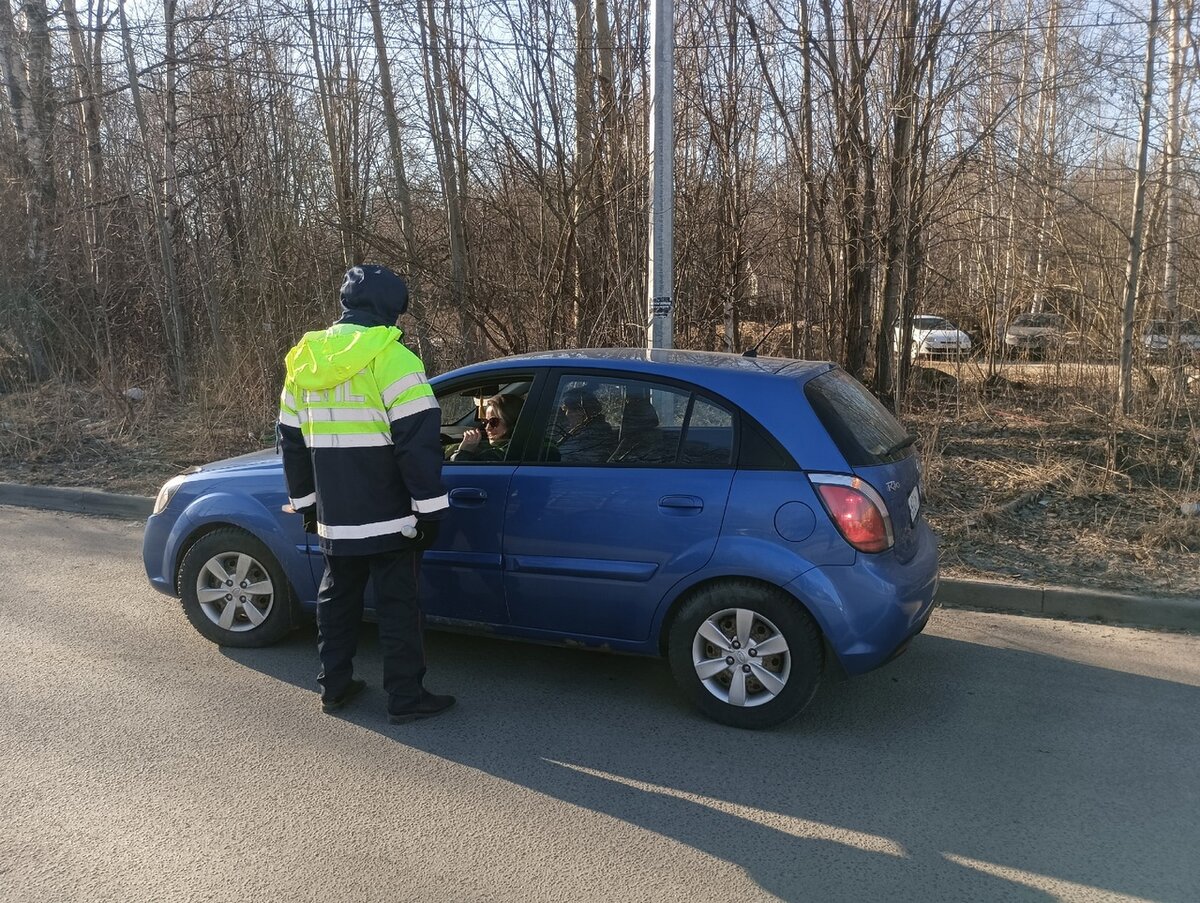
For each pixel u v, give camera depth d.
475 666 4.48
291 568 4.39
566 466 3.97
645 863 2.87
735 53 9.69
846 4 9.42
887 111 9.39
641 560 3.81
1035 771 3.49
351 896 2.67
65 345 11.90
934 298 11.59
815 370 4.11
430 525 3.63
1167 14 9.90
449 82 9.91
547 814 3.14
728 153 9.90
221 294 11.73
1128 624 5.16
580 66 9.30
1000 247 11.70
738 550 3.66
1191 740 3.75
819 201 9.91
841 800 3.26
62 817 3.06
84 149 14.02
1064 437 9.05
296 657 4.49
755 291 10.56
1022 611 5.36
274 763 3.46
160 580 4.72
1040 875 2.83
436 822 3.08
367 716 3.89
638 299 9.16
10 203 12.22
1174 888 2.77
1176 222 10.07
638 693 4.18
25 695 4.04
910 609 3.69
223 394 10.36
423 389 3.56
